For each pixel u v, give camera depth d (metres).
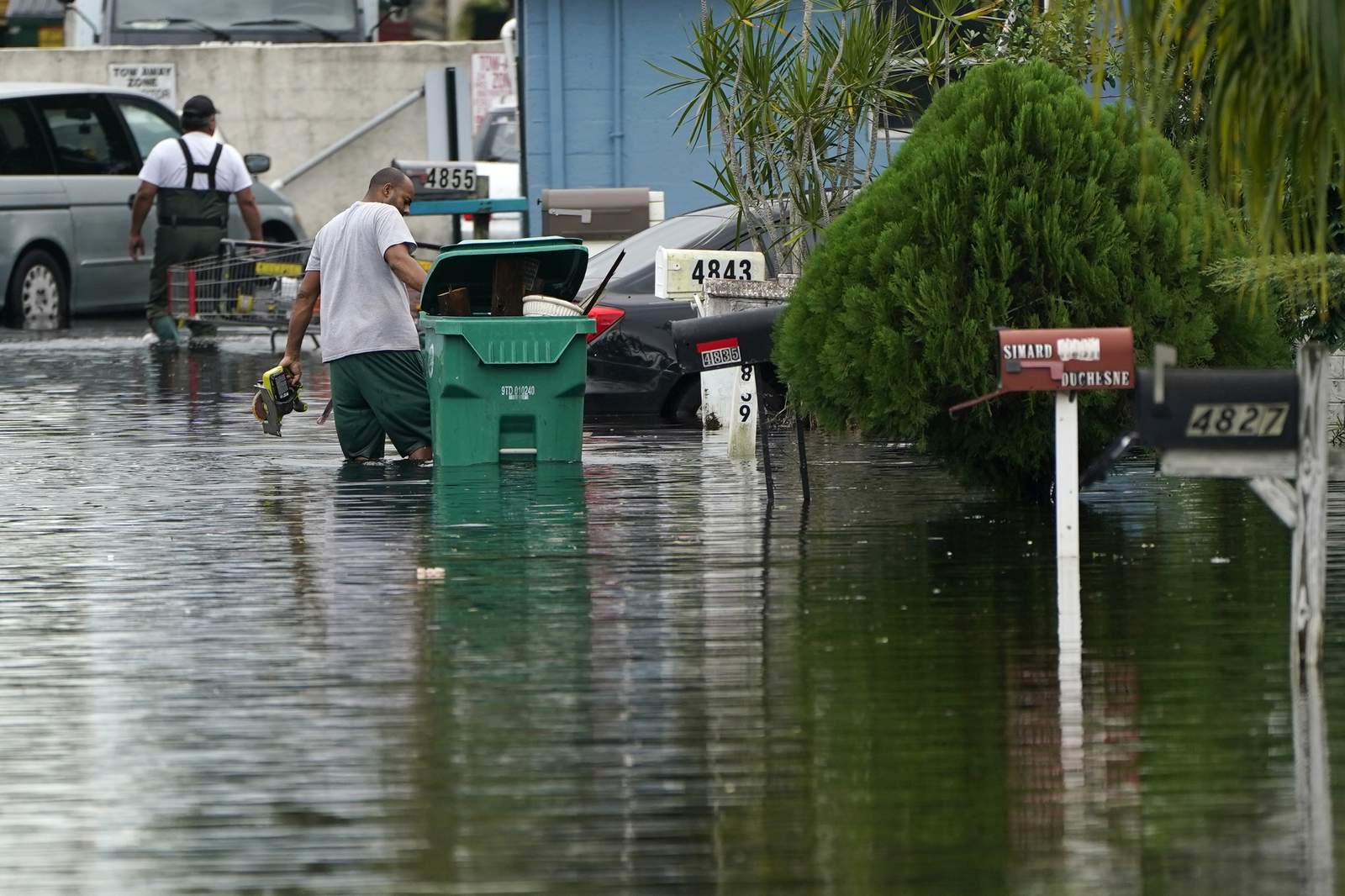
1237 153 19.56
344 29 81.81
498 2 96.56
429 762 16.34
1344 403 33.94
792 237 37.16
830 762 16.25
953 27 38.66
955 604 21.88
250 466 34.22
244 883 13.79
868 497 30.05
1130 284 26.91
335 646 20.17
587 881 13.78
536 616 21.45
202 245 58.91
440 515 28.39
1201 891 13.55
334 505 29.48
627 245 42.59
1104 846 14.36
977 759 16.31
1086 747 16.59
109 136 67.31
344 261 34.72
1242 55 19.14
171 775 16.09
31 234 64.56
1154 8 19.22
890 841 14.48
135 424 40.62
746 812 15.11
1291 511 18.53
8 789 15.77
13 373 50.91
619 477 32.72
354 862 14.15
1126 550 25.08
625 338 40.84
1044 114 27.11
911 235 27.16
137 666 19.45
